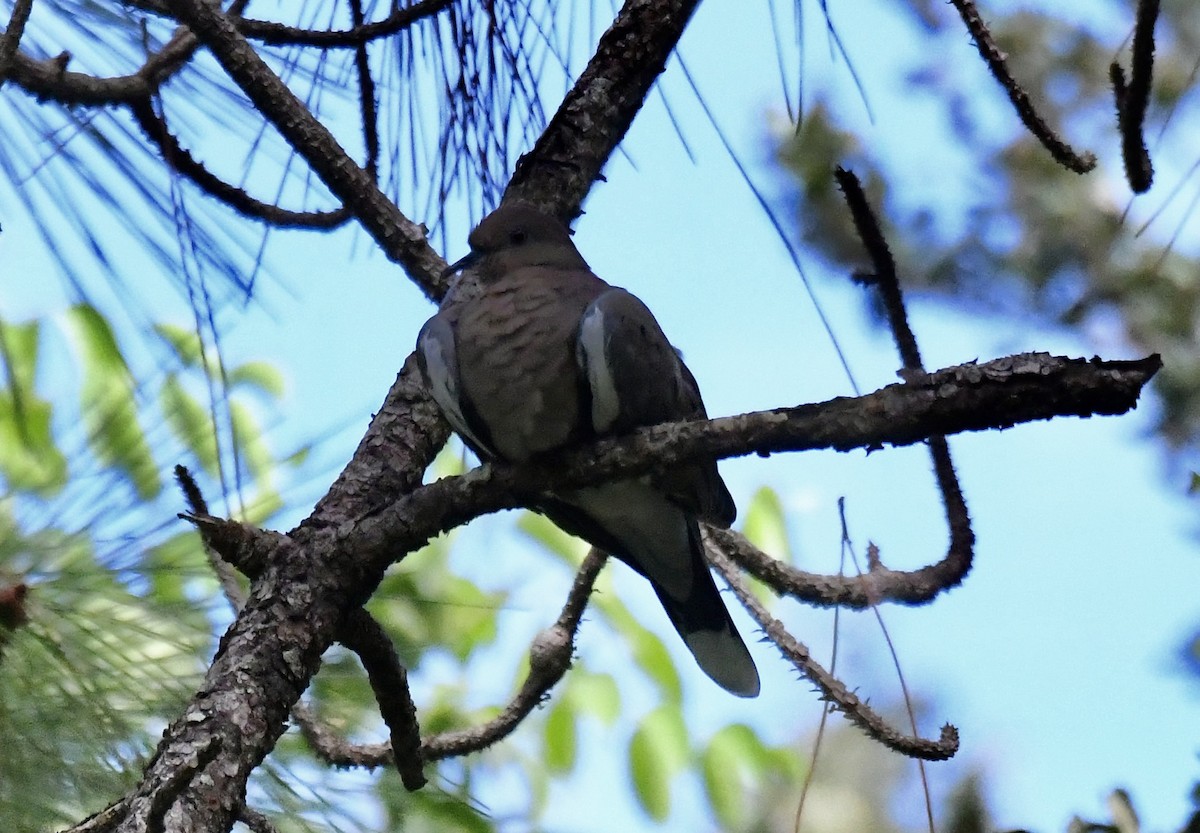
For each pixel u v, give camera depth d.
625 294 6.21
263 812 5.98
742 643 6.75
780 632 6.24
